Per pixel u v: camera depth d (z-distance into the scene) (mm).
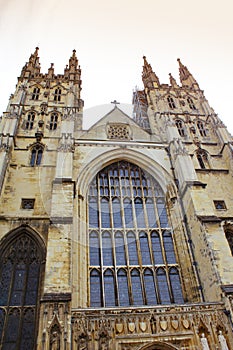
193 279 29797
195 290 29016
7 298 26281
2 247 29188
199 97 57469
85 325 23125
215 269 27156
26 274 27969
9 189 34969
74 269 28062
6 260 28781
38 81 55531
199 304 25406
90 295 28047
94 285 28812
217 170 41938
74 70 59688
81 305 26219
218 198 38375
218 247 28672
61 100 51719
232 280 26438
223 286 25922
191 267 30641
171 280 30312
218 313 24969
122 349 22562
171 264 31469
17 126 43250
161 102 53406
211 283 27578
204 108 54125
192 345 23344
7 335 24172
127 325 23734
